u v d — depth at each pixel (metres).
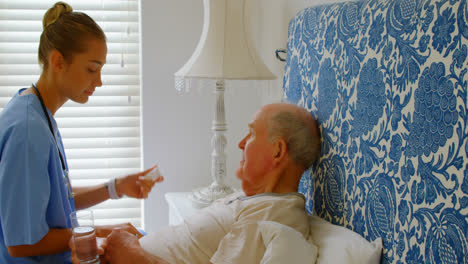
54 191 1.19
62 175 1.24
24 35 2.28
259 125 1.37
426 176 0.91
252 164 1.37
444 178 0.86
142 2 2.23
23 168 1.10
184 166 2.39
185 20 2.28
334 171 1.29
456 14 0.83
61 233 1.18
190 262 1.28
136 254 1.24
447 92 0.85
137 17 2.32
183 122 2.35
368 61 1.11
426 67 0.91
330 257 1.07
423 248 0.91
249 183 1.42
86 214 1.14
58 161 1.22
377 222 1.08
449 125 0.84
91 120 2.37
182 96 2.33
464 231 0.81
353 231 1.18
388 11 1.04
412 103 0.95
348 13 1.22
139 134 2.41
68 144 2.36
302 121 1.34
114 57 2.33
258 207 1.26
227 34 1.66
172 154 2.37
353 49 1.18
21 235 1.11
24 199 1.10
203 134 2.38
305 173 1.53
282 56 1.99
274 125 1.33
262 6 2.24
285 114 1.35
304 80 1.51
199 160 2.40
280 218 1.22
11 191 1.09
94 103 2.34
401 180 0.98
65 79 1.22
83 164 2.40
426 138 0.91
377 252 1.04
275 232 1.12
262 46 2.27
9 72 2.29
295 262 1.07
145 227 2.41
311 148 1.34
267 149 1.35
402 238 0.98
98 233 1.41
